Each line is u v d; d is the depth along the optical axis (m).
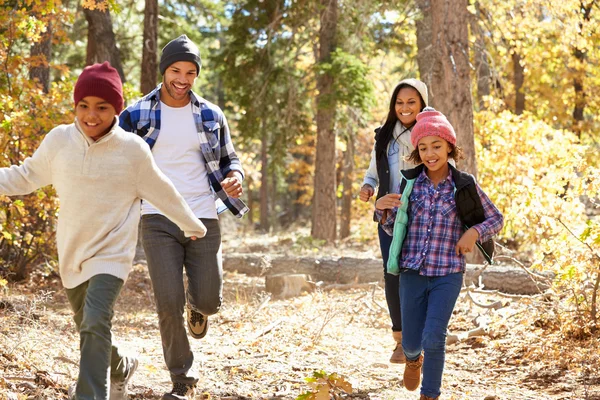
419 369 4.24
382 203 4.09
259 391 4.51
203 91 30.91
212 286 4.13
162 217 4.00
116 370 3.58
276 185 41.53
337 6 17.34
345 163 24.25
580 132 20.14
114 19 18.09
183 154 4.16
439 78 10.45
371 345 6.30
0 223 8.59
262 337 6.34
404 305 4.04
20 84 8.77
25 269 9.41
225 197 4.31
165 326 3.95
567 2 12.57
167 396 3.92
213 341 6.20
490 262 4.02
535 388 4.71
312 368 5.21
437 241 3.95
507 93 19.88
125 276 3.26
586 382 4.73
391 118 4.84
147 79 14.37
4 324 5.77
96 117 3.14
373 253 15.56
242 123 19.28
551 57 18.56
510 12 13.89
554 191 10.52
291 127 19.25
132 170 3.26
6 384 4.04
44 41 11.07
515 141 11.88
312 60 23.12
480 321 6.64
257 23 18.14
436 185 4.03
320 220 19.02
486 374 5.14
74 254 3.24
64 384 4.27
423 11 14.08
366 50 18.00
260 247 18.30
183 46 4.14
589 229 5.75
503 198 11.39
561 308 6.12
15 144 8.37
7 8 8.63
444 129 3.93
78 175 3.17
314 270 10.56
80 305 3.33
